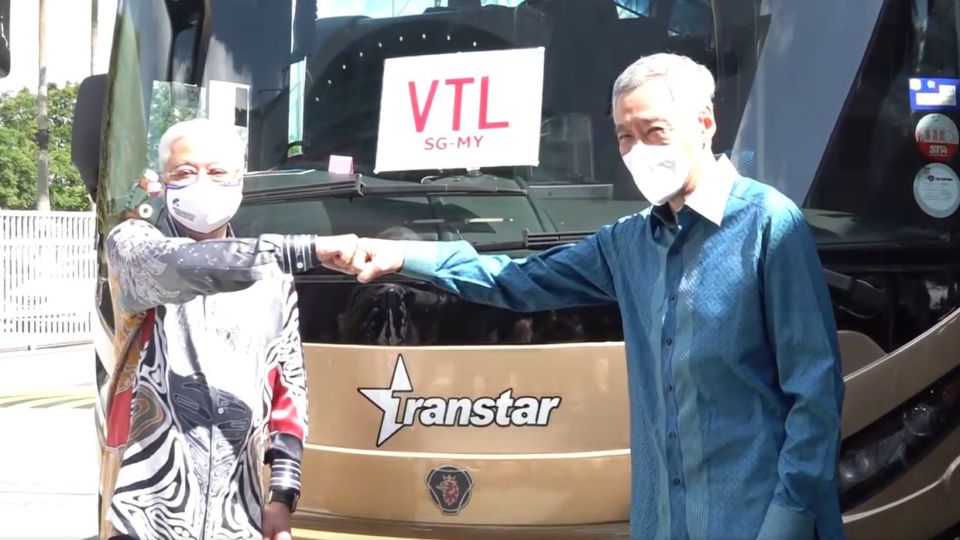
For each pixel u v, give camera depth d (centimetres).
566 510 326
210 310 261
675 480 252
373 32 399
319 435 346
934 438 330
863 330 333
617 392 325
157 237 257
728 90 358
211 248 248
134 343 263
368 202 372
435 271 286
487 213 362
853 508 327
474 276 288
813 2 353
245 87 414
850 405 328
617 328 329
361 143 392
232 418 258
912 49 350
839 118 346
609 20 373
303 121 403
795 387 237
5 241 1809
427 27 394
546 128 370
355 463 340
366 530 338
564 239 348
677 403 250
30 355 1758
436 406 334
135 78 427
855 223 340
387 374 339
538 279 288
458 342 335
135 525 252
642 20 371
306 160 399
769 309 241
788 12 355
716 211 245
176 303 254
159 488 254
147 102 422
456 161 375
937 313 337
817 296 238
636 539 261
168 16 429
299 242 255
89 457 870
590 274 285
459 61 384
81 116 429
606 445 325
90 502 715
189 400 257
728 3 362
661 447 254
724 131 356
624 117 246
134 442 257
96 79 433
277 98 410
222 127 265
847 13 350
